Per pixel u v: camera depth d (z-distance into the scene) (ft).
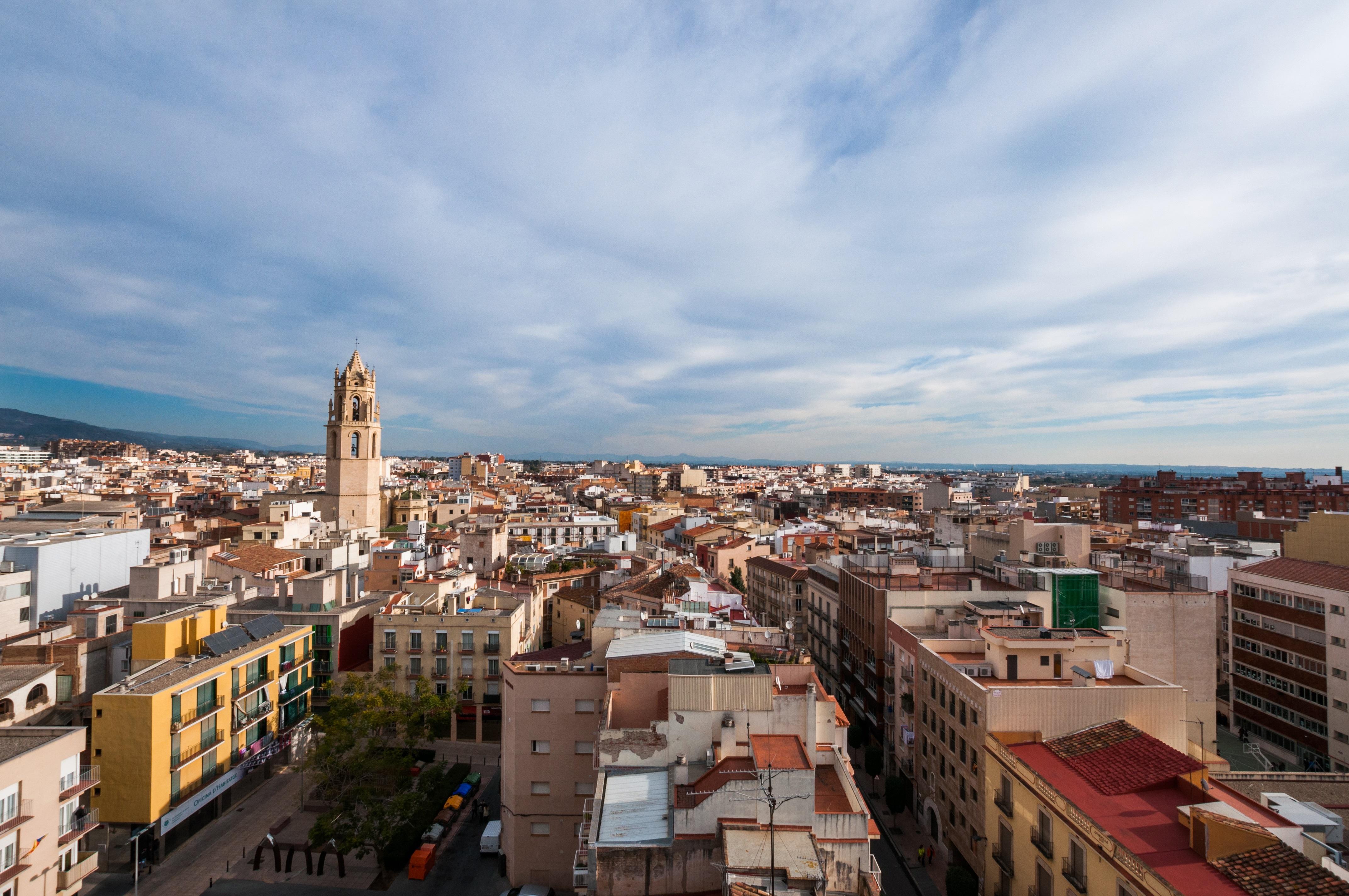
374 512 595.06
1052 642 183.73
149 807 181.57
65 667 212.43
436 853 194.70
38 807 146.30
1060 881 130.62
